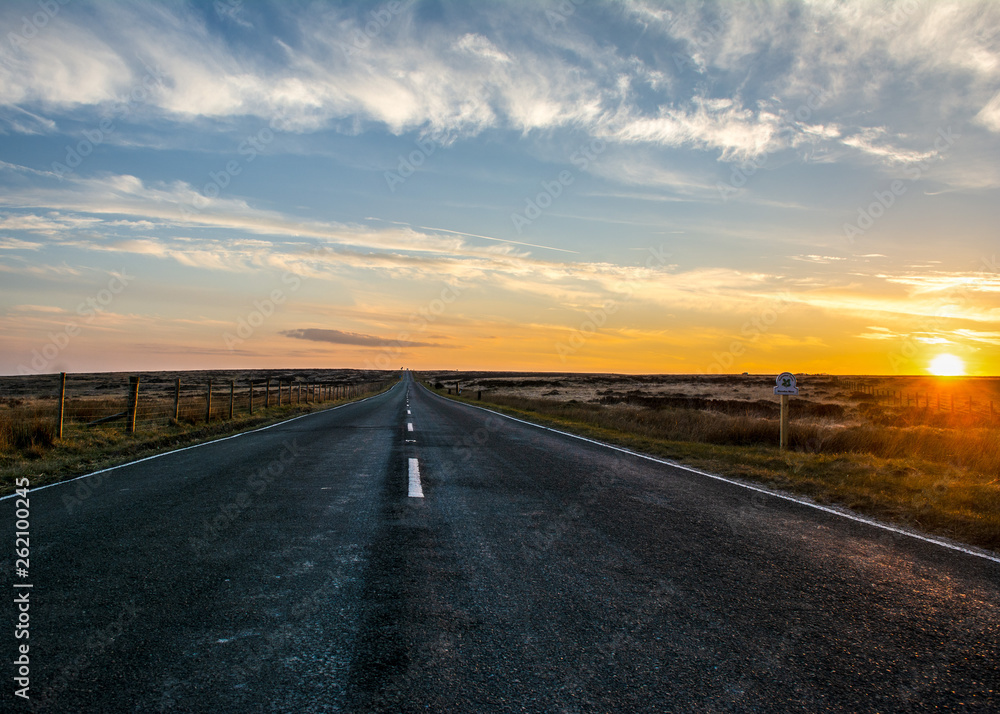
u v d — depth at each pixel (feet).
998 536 17.16
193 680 8.11
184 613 10.50
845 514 20.30
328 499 20.99
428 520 18.06
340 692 7.86
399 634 9.75
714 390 223.51
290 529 16.71
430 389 236.43
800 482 26.63
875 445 41.34
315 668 8.52
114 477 25.82
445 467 29.25
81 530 16.40
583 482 25.52
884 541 16.69
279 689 7.90
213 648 9.12
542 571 13.30
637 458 34.50
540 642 9.57
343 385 183.32
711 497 22.82
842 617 10.91
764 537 16.84
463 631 9.93
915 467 33.37
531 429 54.29
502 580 12.63
